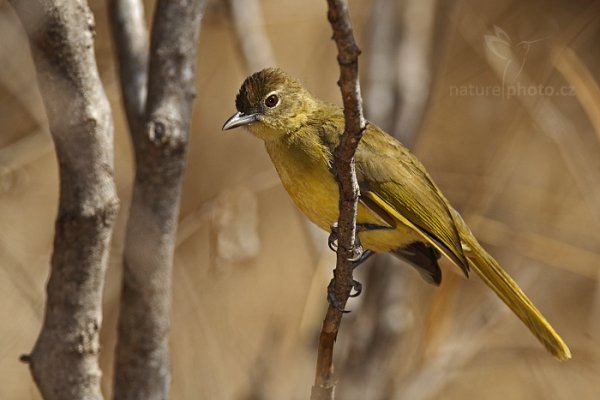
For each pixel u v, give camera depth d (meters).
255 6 11.45
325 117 8.52
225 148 14.85
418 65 11.48
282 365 12.45
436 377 11.44
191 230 11.95
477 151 15.03
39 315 11.08
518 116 13.69
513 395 14.06
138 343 6.27
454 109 15.27
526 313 8.64
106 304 12.54
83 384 5.89
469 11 14.66
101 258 5.79
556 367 13.32
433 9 11.80
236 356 12.64
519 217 13.91
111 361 12.45
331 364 6.28
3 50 13.02
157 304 6.23
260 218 15.62
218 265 10.51
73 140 5.54
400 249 8.79
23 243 12.95
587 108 10.04
